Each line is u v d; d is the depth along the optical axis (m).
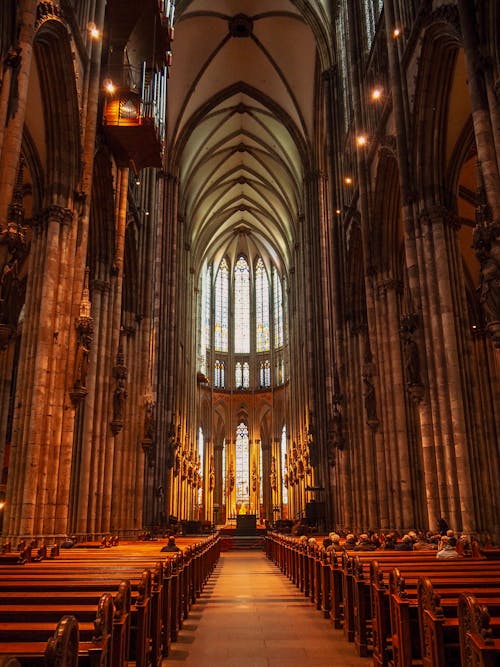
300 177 47.78
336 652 9.20
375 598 8.09
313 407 39.09
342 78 30.73
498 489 26.64
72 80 16.80
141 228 29.72
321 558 12.97
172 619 10.27
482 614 4.52
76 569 8.80
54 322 16.31
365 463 26.27
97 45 18.92
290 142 46.25
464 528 15.02
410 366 17.05
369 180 24.31
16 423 15.49
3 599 6.20
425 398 16.83
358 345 27.91
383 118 22.12
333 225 30.72
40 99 17.55
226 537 48.34
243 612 13.27
